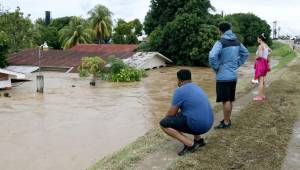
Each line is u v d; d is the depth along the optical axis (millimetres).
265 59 13320
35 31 58469
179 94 7559
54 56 38344
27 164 8977
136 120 13922
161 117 14469
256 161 7141
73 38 65750
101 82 27016
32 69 34344
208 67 41469
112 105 17172
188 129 7590
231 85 9000
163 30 43250
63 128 12672
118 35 74250
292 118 10500
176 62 43344
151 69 37906
